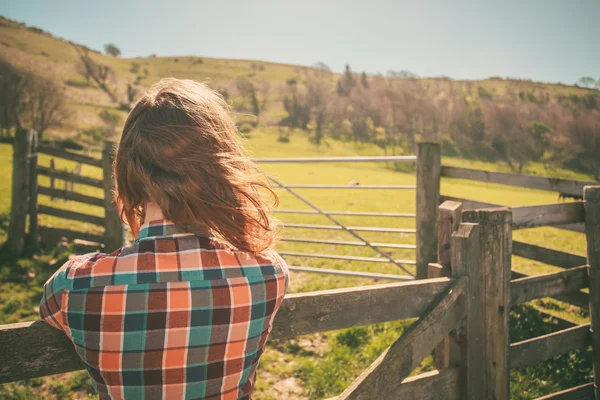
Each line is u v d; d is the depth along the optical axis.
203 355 0.92
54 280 0.91
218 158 0.97
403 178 50.34
